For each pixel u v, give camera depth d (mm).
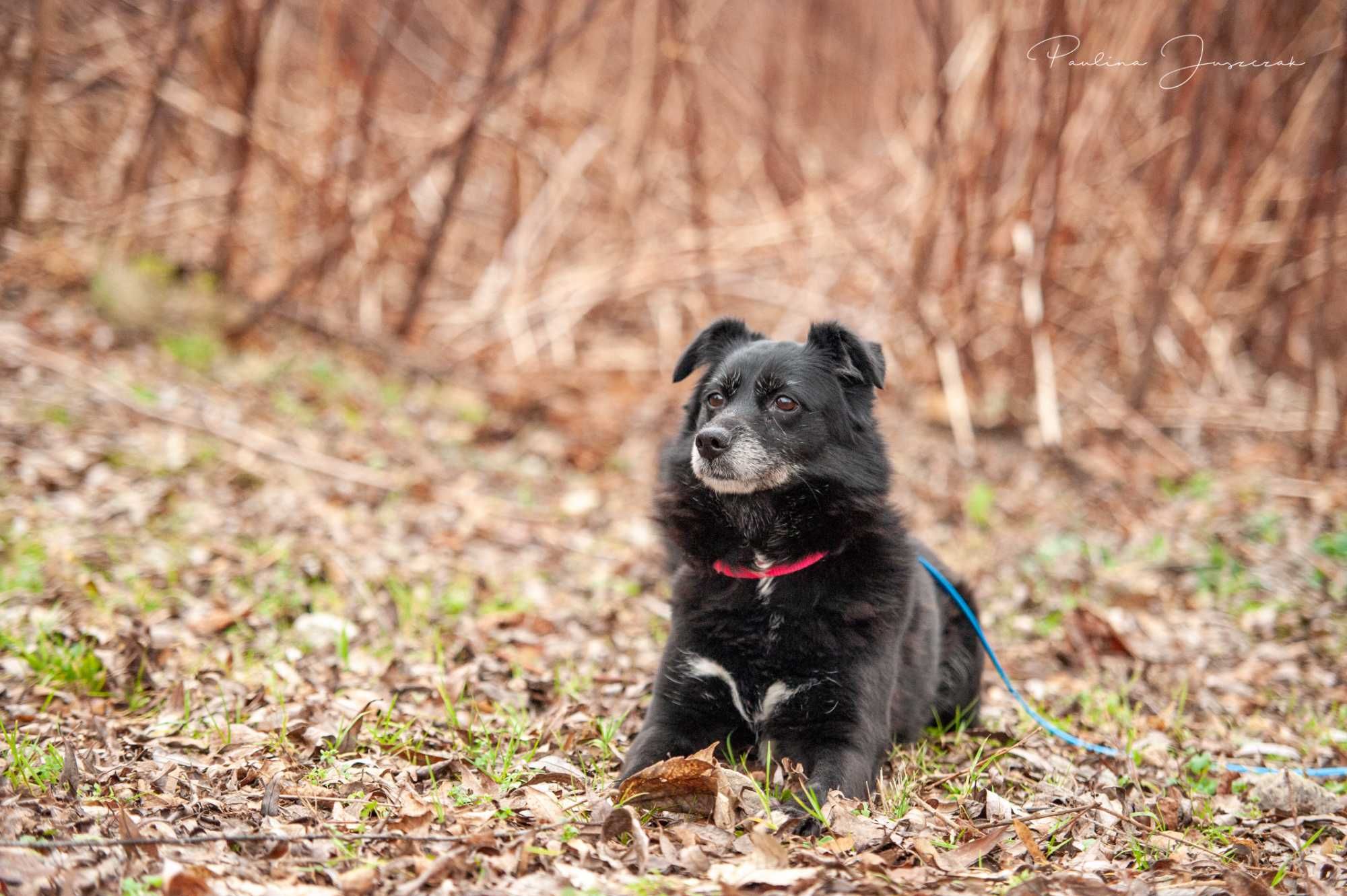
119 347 9820
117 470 7625
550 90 12719
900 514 4625
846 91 15414
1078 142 10859
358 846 3391
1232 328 11555
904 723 4656
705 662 4363
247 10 11430
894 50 13242
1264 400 11078
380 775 3994
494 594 6652
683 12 11828
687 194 13438
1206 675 5906
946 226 11328
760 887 3182
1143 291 11164
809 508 4395
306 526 7270
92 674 4852
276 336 11156
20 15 11094
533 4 12758
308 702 4734
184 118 12383
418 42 13797
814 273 12266
